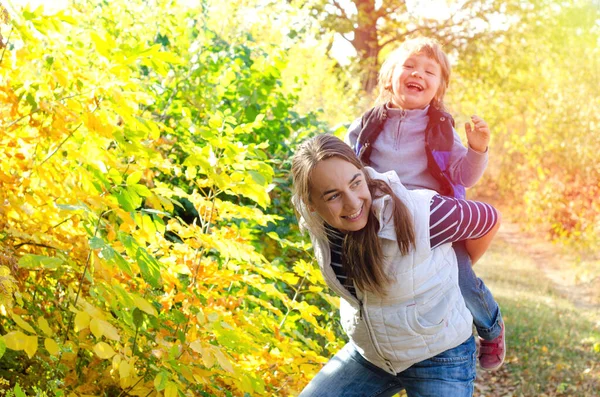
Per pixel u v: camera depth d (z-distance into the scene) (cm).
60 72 273
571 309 1130
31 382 270
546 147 1694
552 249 1614
